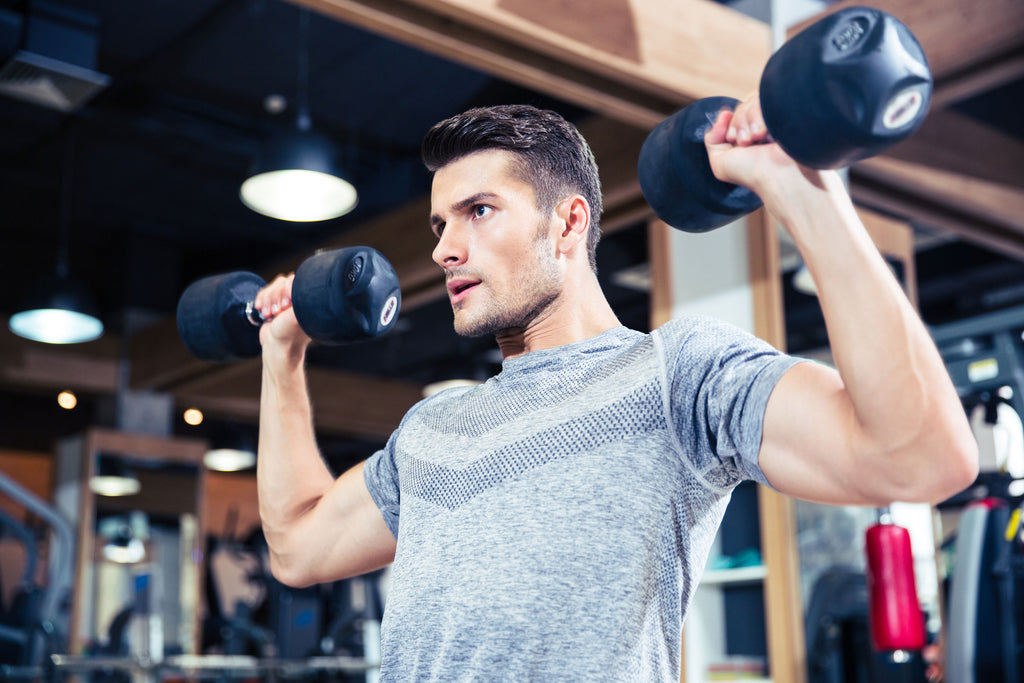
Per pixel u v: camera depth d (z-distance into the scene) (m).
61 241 7.27
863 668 3.87
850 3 3.80
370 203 6.87
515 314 1.17
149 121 6.12
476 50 3.35
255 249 8.23
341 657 7.98
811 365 0.94
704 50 3.75
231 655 7.91
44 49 4.85
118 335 8.38
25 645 5.61
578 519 1.01
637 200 4.75
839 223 0.87
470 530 1.06
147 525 8.36
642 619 0.98
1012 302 7.24
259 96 6.06
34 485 11.12
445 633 1.03
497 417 1.12
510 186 1.18
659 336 1.07
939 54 3.52
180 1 5.14
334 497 1.36
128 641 7.96
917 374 0.83
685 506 1.03
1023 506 3.64
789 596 3.77
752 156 0.93
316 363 10.30
